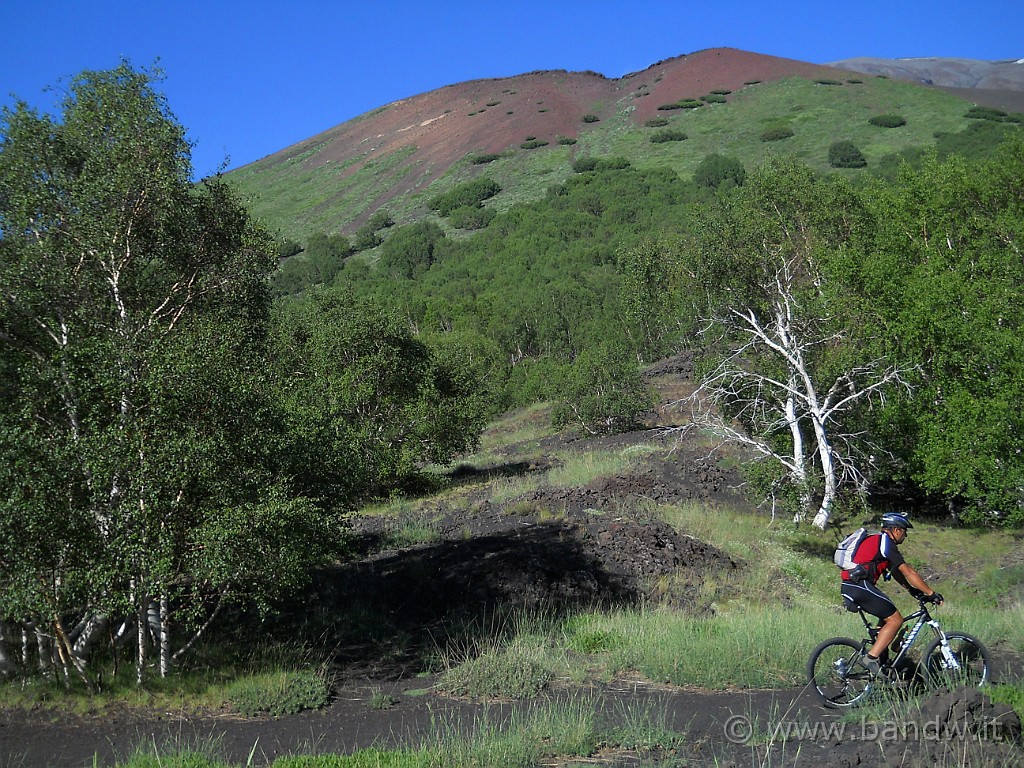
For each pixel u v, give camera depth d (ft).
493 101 554.87
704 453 76.28
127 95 36.37
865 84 454.81
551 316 181.98
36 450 25.32
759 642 29.27
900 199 71.26
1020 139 71.61
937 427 56.59
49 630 27.53
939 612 39.60
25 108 34.63
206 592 29.86
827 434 63.62
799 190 69.31
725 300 66.64
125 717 24.72
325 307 77.87
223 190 38.42
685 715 22.91
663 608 38.91
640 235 248.73
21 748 22.04
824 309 63.72
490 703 25.63
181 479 26.02
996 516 56.08
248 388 28.19
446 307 206.08
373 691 27.94
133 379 27.30
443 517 58.03
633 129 448.24
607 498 59.36
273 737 22.72
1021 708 20.79
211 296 37.91
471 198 373.81
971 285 58.39
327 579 43.21
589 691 26.30
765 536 55.83
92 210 33.71
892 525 22.90
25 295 30.99
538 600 40.11
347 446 34.27
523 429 123.44
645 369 133.18
